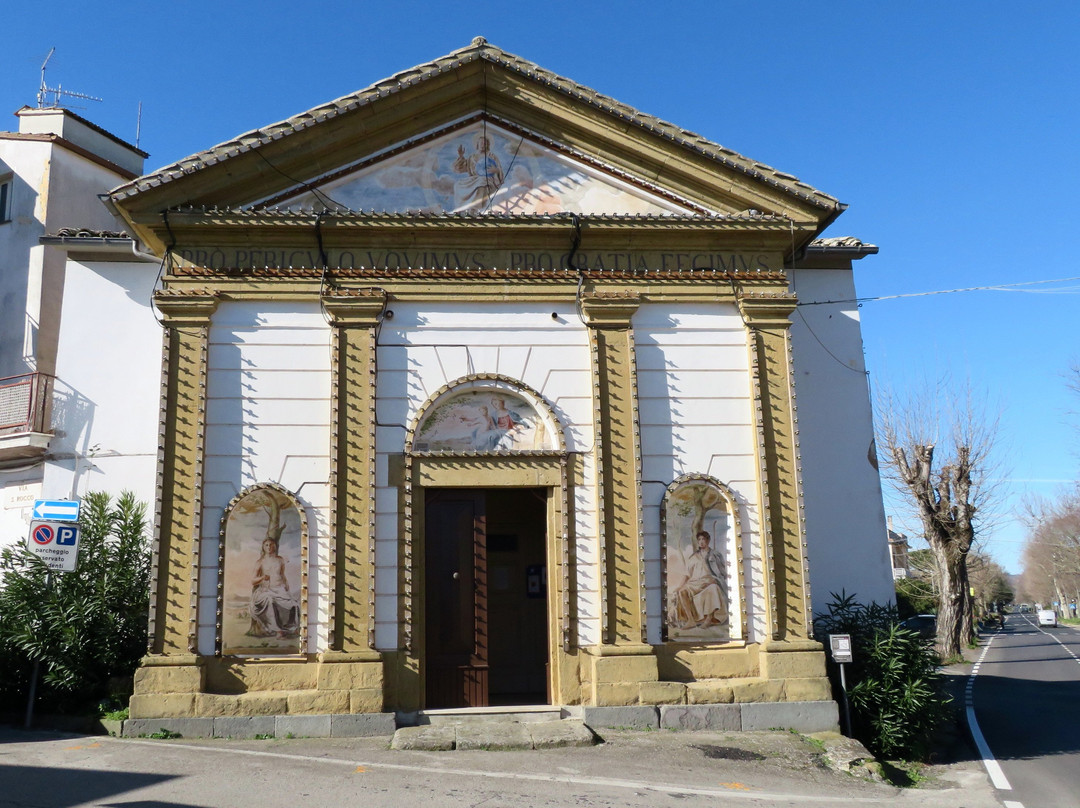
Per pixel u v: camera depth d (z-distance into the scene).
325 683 11.80
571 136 13.72
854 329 16.22
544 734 11.33
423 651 12.28
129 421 15.09
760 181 13.51
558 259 13.39
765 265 13.65
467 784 9.44
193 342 12.56
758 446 12.99
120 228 20.73
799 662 12.50
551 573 12.64
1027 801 10.54
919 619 42.00
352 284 12.97
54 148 19.61
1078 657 34.81
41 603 12.44
